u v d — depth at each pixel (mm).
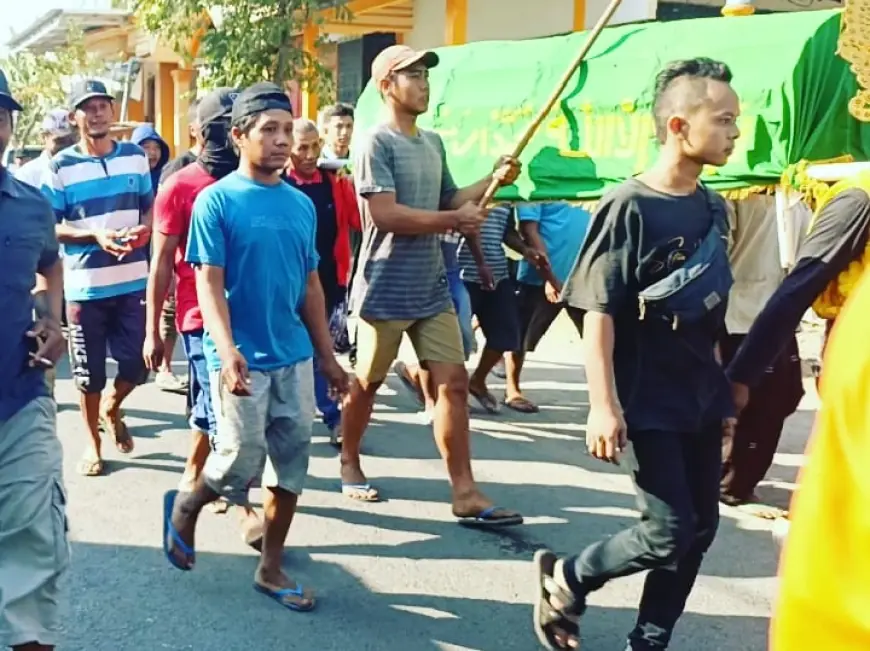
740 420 5352
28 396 3365
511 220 6934
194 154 6344
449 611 4328
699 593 4527
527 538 5113
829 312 3555
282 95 4164
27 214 3436
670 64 3451
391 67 4949
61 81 21594
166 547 4328
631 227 3357
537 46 5359
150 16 11539
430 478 5984
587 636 4113
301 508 5461
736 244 5398
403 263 5031
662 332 3408
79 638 4043
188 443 6609
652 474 3393
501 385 8336
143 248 6031
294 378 4180
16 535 3287
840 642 1432
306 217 4219
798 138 4219
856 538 1423
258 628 4152
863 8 3914
